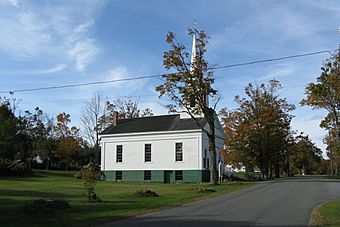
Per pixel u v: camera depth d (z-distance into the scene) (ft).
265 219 50.88
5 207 60.49
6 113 222.69
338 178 193.98
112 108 264.11
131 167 184.85
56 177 187.73
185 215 55.67
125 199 79.87
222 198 82.33
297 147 302.45
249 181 161.48
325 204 66.33
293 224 46.75
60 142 281.95
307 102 79.77
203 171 170.71
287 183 135.13
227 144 193.36
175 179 173.78
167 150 177.88
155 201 75.92
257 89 197.06
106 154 192.13
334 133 80.59
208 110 138.21
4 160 181.98
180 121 181.98
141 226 46.21
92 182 74.84
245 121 195.62
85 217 53.67
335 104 74.54
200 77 133.90
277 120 197.26
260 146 193.57
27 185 124.06
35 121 272.92
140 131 184.55
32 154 272.51
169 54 131.64
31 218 51.26
